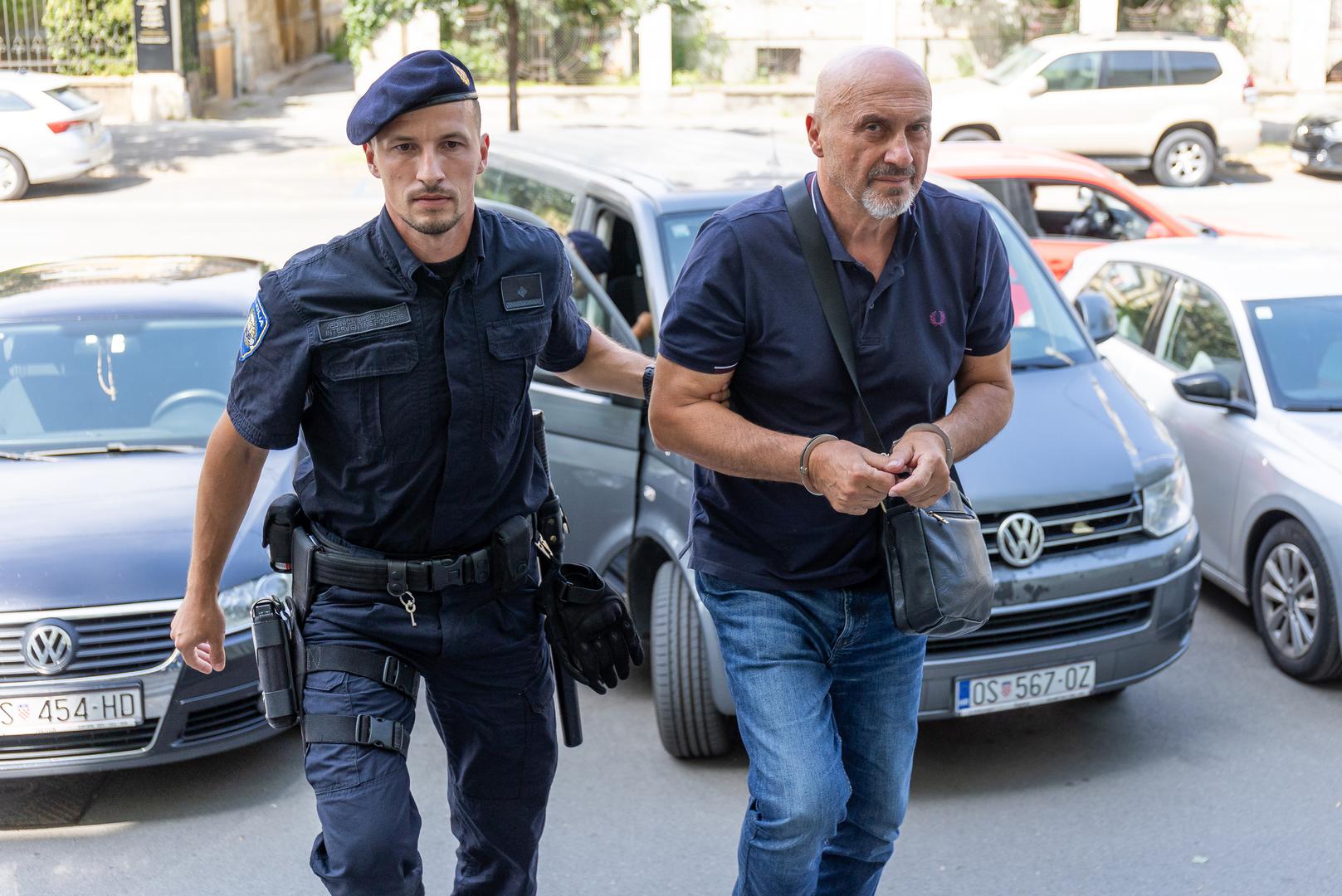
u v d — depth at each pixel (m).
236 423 2.83
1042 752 4.80
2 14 22.52
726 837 4.24
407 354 2.77
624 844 4.20
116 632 4.26
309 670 2.87
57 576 4.28
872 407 2.87
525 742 3.07
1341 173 19.66
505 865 3.19
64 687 4.20
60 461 4.95
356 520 2.88
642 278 5.28
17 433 5.09
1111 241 9.59
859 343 2.82
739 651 2.94
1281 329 6.04
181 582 4.32
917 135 2.69
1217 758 4.73
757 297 2.80
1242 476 5.76
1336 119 18.69
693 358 2.82
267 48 27.45
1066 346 5.37
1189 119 18.28
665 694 4.54
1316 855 4.10
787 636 2.92
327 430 2.85
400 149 2.69
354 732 2.80
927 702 4.39
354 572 2.88
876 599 2.95
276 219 15.73
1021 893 3.92
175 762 4.75
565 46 23.00
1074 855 4.11
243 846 4.20
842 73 2.69
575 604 3.08
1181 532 4.71
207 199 16.95
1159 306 6.78
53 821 4.36
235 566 4.46
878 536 2.90
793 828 2.77
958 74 23.41
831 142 2.71
